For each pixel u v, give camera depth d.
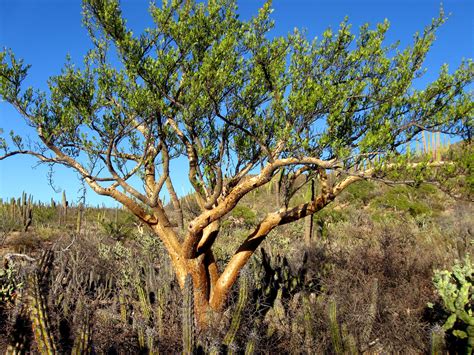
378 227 12.52
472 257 7.84
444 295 5.21
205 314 5.45
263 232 5.72
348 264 7.49
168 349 4.83
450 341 5.00
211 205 5.39
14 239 14.18
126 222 18.86
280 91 5.13
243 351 4.63
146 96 4.84
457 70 5.15
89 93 5.67
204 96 4.88
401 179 4.54
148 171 6.26
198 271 5.55
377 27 5.50
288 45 5.20
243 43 5.26
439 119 4.85
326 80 4.98
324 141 4.68
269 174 5.00
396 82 5.20
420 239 10.31
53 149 5.66
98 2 5.29
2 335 4.50
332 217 17.78
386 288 6.58
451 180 4.64
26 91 5.63
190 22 5.27
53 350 3.49
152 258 9.58
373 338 5.39
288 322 5.46
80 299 5.28
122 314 5.86
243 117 5.23
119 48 5.22
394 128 5.09
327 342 4.89
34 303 3.57
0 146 5.68
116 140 5.58
